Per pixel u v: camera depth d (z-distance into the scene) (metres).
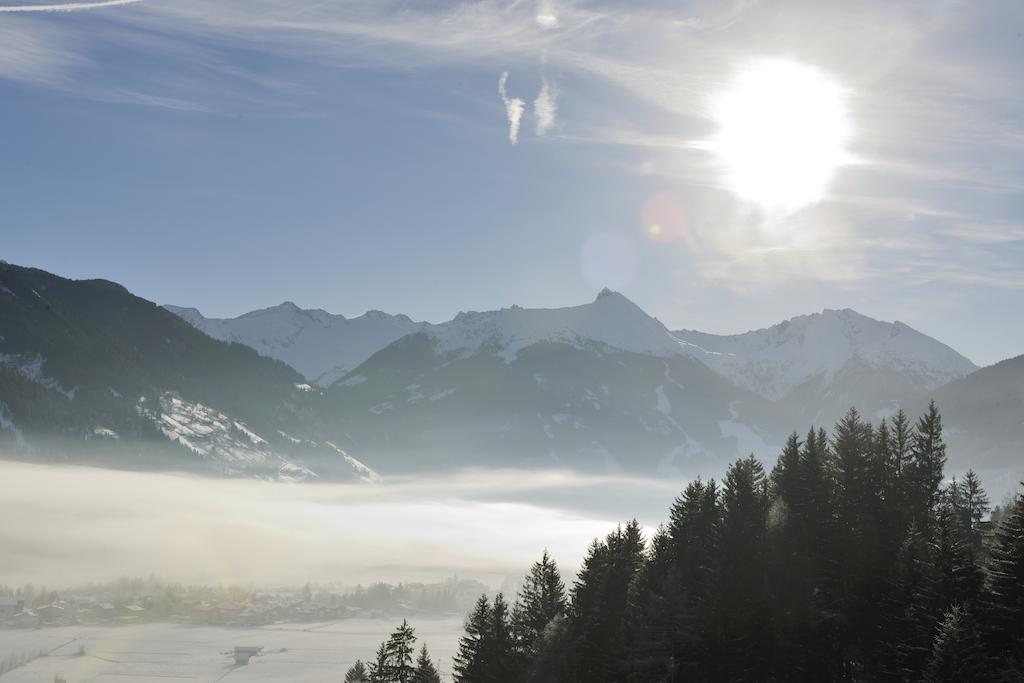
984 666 66.00
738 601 80.56
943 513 91.94
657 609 82.88
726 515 93.75
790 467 100.06
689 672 79.81
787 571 84.56
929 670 69.25
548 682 91.38
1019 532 77.44
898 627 78.69
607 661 88.56
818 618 79.94
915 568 80.81
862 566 85.38
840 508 95.56
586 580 101.12
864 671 79.88
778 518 92.00
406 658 101.50
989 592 76.38
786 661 78.88
